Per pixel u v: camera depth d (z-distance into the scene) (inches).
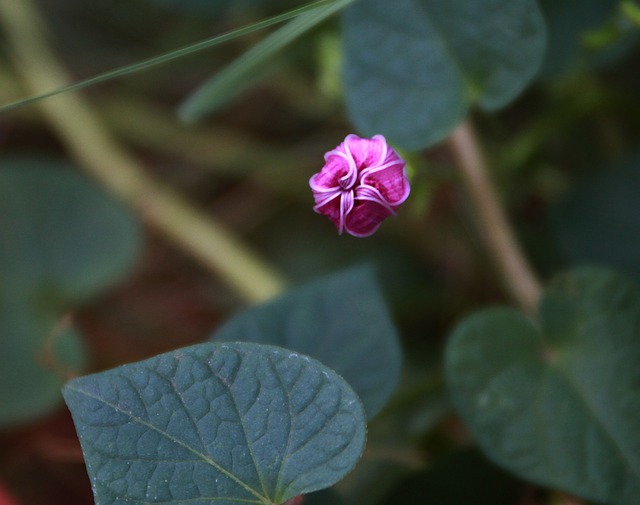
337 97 29.8
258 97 33.8
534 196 31.3
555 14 29.1
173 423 23.7
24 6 32.5
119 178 32.0
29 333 29.6
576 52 29.0
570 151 31.4
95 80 26.1
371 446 28.3
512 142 30.9
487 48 26.8
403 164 24.7
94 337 31.6
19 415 28.8
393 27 27.0
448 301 31.4
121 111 33.3
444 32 26.8
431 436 28.6
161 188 32.0
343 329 26.0
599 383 25.9
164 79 33.8
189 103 27.8
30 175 30.5
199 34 33.2
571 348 26.1
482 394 25.9
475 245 31.1
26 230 30.3
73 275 30.2
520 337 26.1
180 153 33.5
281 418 23.7
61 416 30.0
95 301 31.9
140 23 34.0
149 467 23.6
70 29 34.1
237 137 33.4
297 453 23.7
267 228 33.0
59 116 32.3
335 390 23.7
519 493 26.8
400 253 32.1
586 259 29.2
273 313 26.1
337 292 26.2
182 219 31.8
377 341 25.9
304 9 26.0
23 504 29.7
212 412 23.7
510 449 25.7
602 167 29.5
